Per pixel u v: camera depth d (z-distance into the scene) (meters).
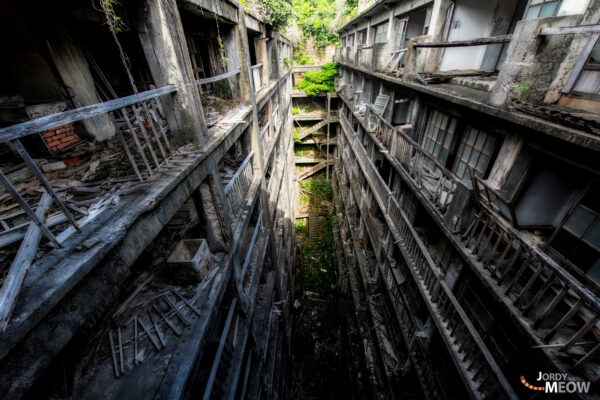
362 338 10.16
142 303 3.80
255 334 6.42
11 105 3.49
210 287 4.01
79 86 4.21
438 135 6.89
